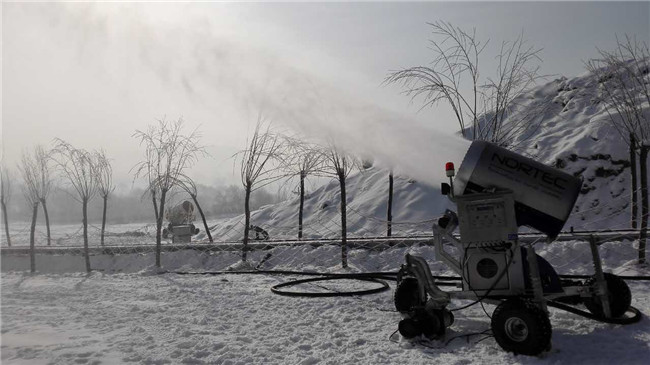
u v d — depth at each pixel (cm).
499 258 489
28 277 1114
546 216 481
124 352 484
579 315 564
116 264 1367
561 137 2084
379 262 1098
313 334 543
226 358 462
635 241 929
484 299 516
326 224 2216
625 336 483
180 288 884
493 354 451
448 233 521
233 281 975
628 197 1712
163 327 588
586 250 932
